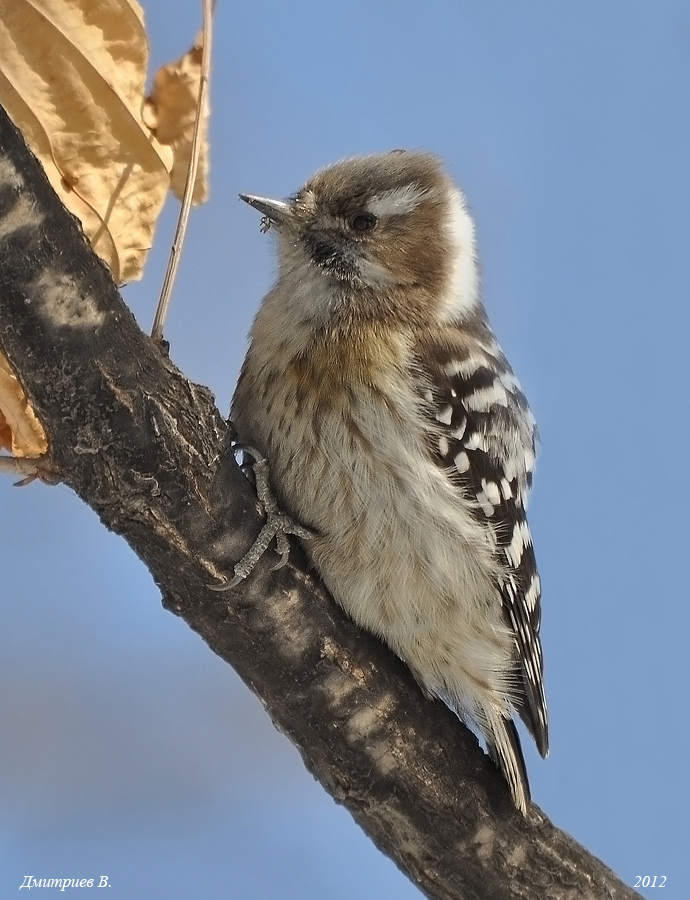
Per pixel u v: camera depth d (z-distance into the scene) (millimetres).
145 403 5629
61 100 5734
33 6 5480
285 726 7191
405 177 8141
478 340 8188
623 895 8070
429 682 7645
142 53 5781
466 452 7531
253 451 7098
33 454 6117
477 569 7613
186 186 5719
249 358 7578
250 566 6391
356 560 7066
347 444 7020
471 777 7594
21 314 5129
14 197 4832
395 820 7512
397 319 7629
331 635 6945
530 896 7816
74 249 5148
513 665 8070
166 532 6043
